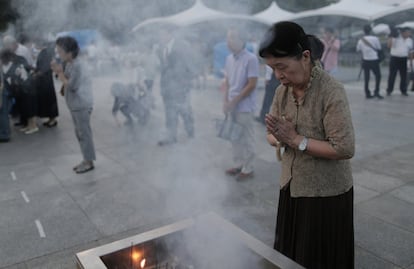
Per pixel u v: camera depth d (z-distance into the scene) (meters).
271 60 1.33
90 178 3.60
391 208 2.84
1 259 2.30
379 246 2.34
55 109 5.91
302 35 1.32
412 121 5.55
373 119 5.76
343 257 1.60
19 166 4.04
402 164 3.77
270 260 1.28
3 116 5.06
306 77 1.40
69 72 3.46
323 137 1.43
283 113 1.54
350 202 1.57
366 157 4.02
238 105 3.31
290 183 1.57
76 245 2.44
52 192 3.30
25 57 5.32
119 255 1.36
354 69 9.96
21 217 2.84
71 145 4.87
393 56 7.69
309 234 1.54
